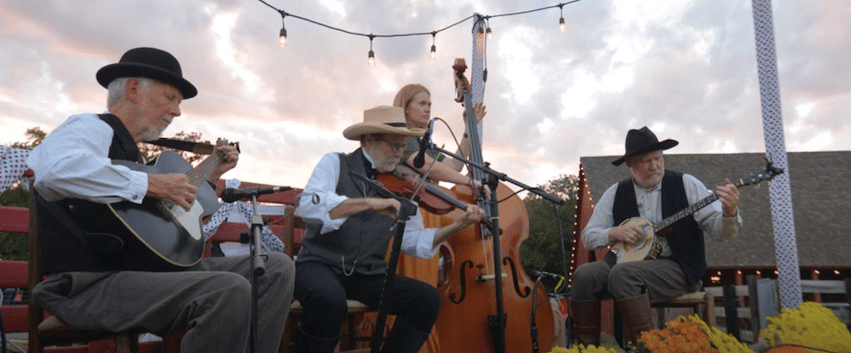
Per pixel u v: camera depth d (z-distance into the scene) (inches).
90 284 101.3
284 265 111.0
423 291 134.9
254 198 105.1
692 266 166.6
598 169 792.9
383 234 139.3
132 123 111.7
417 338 134.3
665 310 295.0
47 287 101.7
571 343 181.8
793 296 257.3
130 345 103.7
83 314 100.3
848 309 203.3
